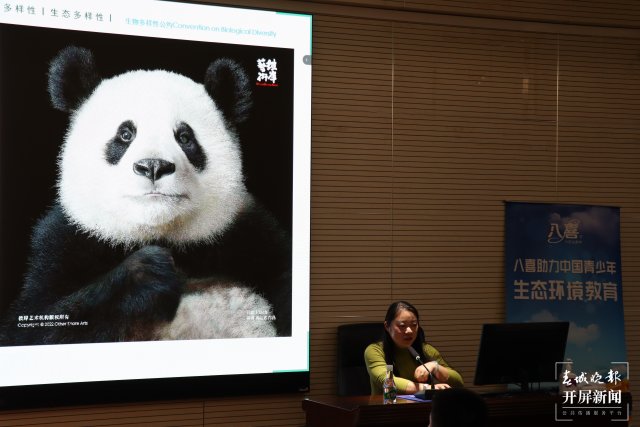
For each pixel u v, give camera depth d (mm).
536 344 4066
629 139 6094
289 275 5168
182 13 4957
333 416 3742
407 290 5586
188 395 4887
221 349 4977
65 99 4656
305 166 5250
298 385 5164
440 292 5668
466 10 5738
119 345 4719
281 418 5191
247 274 5059
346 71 5488
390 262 5551
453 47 5770
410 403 3695
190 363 4895
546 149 5973
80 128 4684
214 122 5020
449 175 5723
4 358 4469
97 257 4695
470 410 2262
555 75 6012
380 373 4176
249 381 5043
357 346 5055
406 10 5629
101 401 4680
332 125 5445
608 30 6133
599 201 6078
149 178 4832
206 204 4973
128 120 4805
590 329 5852
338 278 5414
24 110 4566
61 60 4656
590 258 5898
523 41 5945
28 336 4520
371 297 5492
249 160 5102
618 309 5914
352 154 5484
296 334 5172
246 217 5078
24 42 4578
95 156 4715
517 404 3822
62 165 4633
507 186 5863
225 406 5055
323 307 5371
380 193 5547
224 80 5055
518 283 5773
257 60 5141
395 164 5594
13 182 4523
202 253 4953
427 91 5691
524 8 5887
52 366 4566
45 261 4570
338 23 5477
